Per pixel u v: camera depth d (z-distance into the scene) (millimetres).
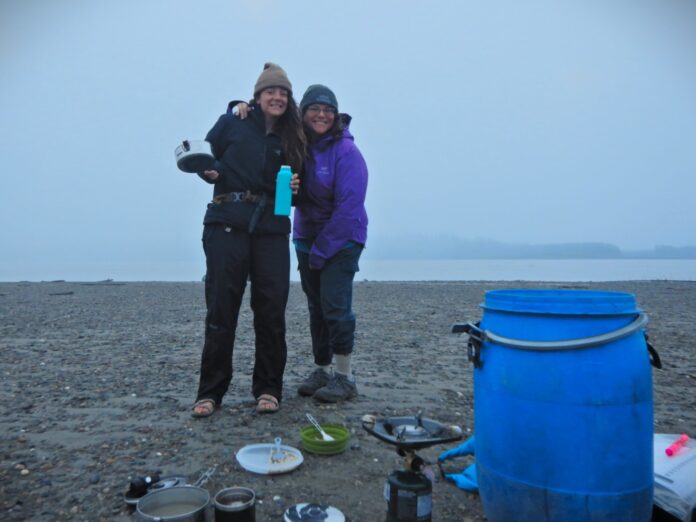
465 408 3783
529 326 1845
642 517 1807
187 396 3979
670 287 17594
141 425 3287
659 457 2213
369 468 2650
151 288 17500
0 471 2611
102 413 3555
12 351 5945
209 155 3152
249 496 2098
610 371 1752
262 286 3438
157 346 6293
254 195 3352
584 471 1733
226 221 3312
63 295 14391
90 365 5156
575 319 1790
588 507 1729
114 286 18750
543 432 1776
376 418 2100
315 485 2457
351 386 3809
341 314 3625
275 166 3393
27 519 2164
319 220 3693
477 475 2039
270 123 3479
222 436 3062
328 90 3549
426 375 4820
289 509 2135
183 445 2934
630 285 18672
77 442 3010
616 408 1744
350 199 3480
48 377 4637
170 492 2092
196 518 1882
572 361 1764
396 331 7629
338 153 3570
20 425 3314
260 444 2807
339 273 3555
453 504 2320
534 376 1805
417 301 12414
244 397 3896
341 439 2805
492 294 2035
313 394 3914
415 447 1887
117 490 2398
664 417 3680
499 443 1885
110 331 7586
